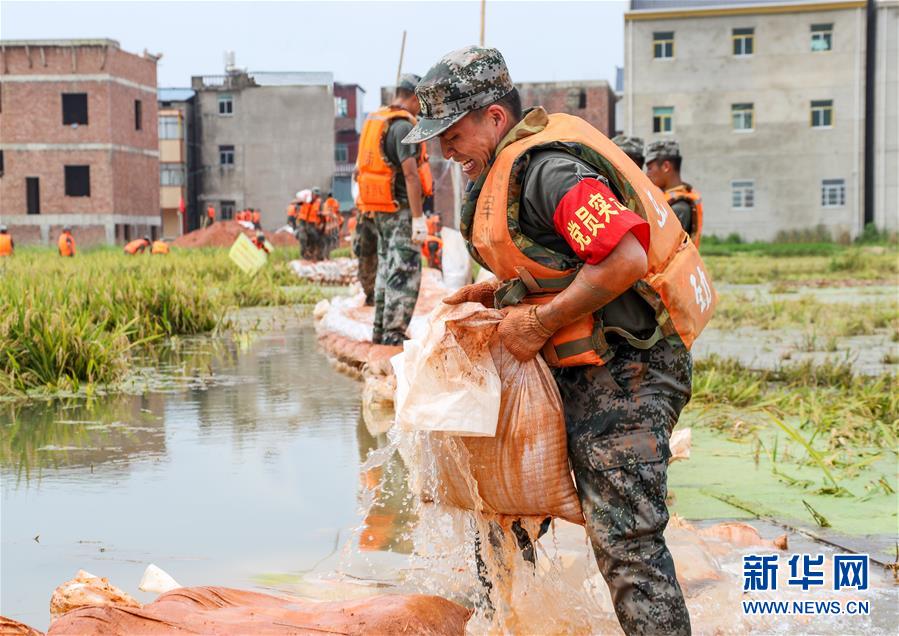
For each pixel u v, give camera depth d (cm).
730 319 1273
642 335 250
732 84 4634
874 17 4622
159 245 2969
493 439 253
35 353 712
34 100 4972
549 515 258
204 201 5978
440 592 312
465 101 252
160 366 845
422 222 720
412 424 251
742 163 4659
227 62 5931
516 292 253
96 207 5006
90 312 968
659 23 4650
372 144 730
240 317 1356
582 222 232
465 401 249
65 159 4994
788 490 437
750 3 4581
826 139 4600
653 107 4703
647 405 247
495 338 252
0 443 521
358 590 313
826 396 656
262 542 359
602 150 246
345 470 466
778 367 805
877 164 4606
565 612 288
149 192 5369
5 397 668
